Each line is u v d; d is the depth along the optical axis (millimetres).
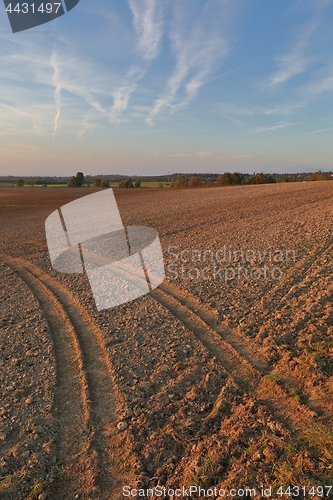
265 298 5191
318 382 3178
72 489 2477
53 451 2793
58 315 5289
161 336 4430
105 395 3438
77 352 4223
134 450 2752
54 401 3363
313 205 13422
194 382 3494
